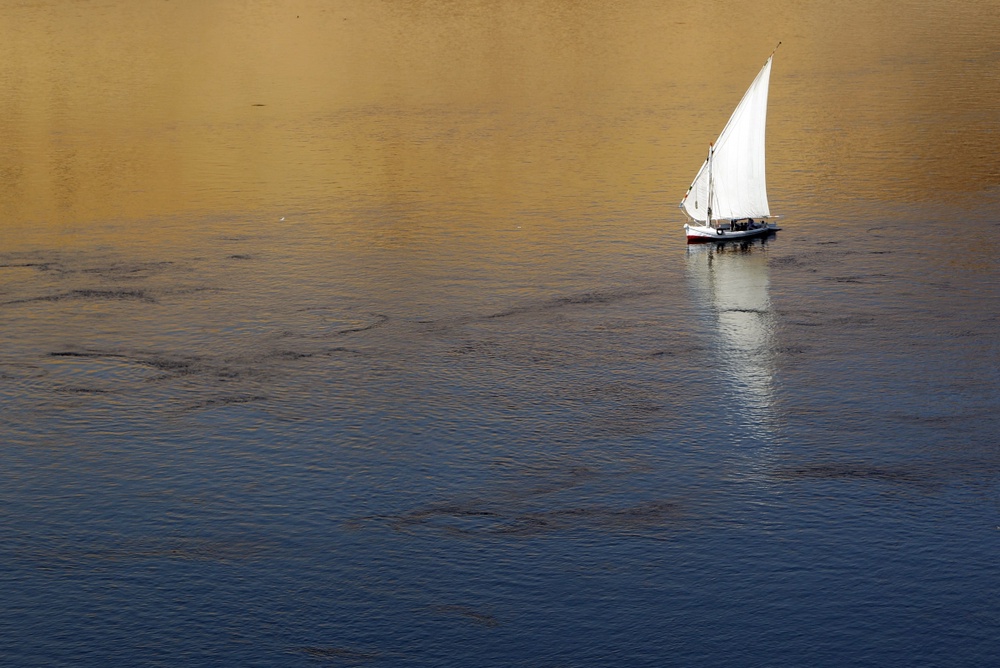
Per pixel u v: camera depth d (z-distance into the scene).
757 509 61.62
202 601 55.09
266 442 68.88
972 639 52.19
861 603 54.41
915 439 68.56
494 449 68.12
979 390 74.50
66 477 65.25
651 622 53.50
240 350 81.44
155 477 65.25
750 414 71.94
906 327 84.19
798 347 81.38
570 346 82.00
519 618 53.88
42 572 57.12
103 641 52.72
